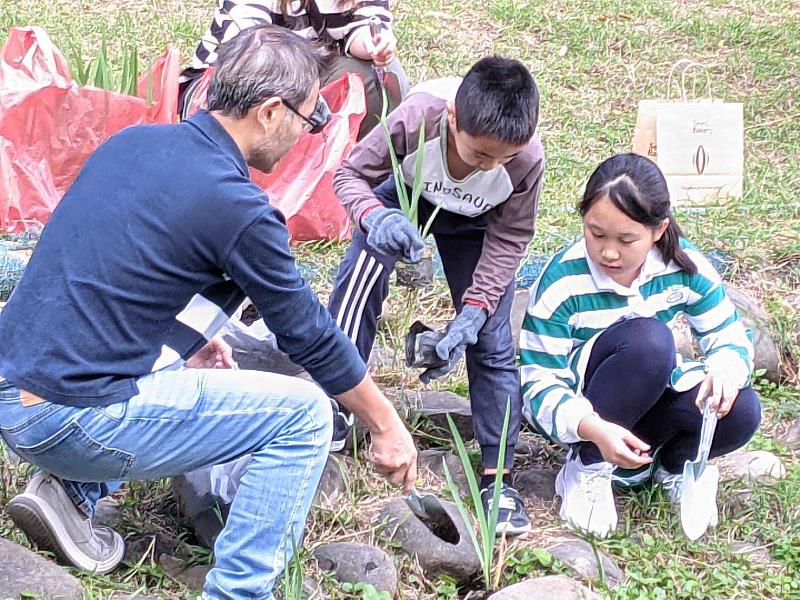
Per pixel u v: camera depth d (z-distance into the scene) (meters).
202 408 2.19
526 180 2.75
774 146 5.58
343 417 2.98
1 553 2.34
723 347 2.84
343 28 4.25
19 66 4.06
